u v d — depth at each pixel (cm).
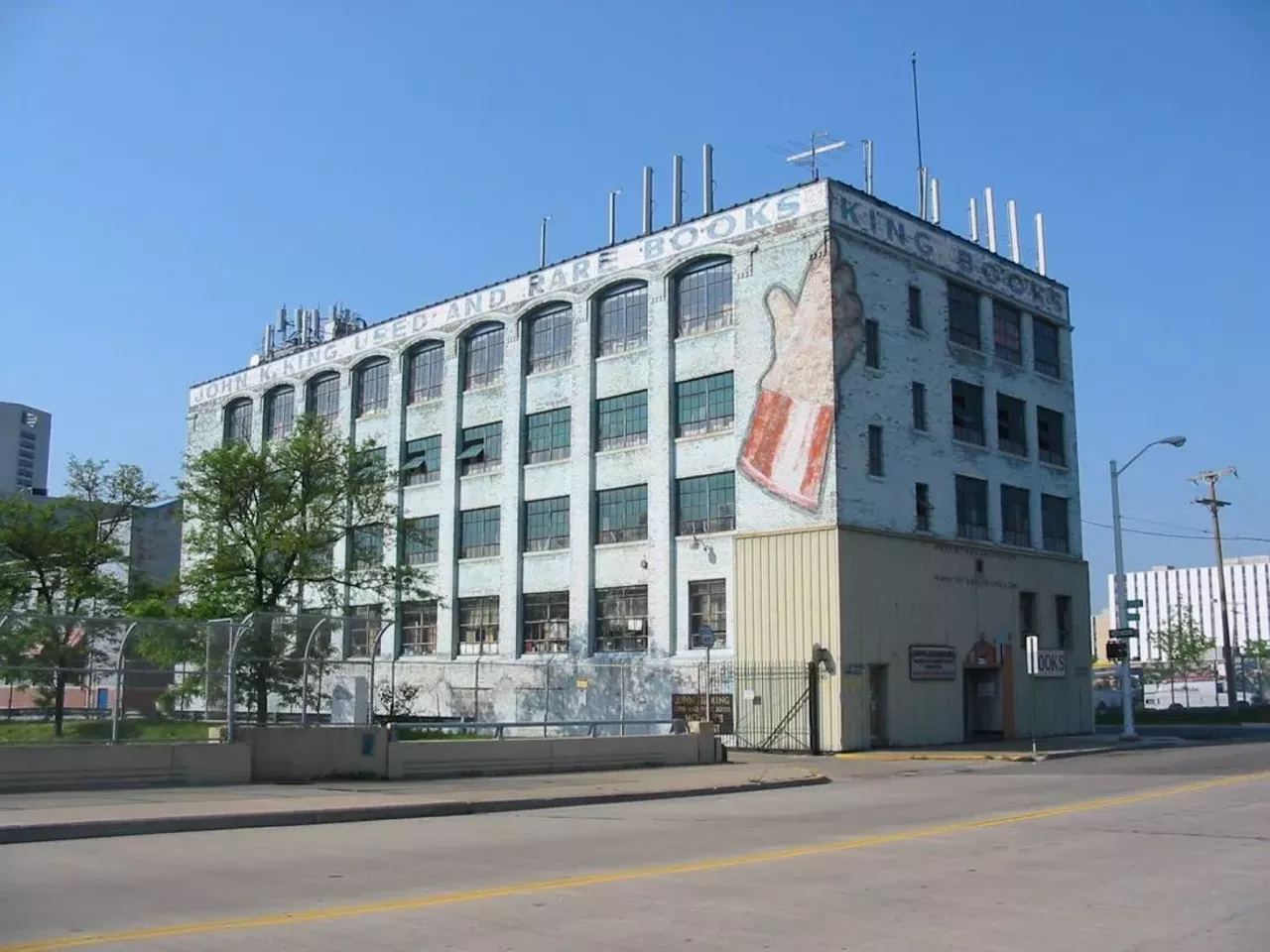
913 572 3762
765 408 3772
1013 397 4381
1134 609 4062
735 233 3928
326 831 1642
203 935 873
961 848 1377
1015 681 4122
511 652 4453
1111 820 1656
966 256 4225
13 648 2019
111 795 1959
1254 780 2345
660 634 3950
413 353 5112
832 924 925
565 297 4453
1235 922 930
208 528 3931
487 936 876
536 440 4531
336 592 4147
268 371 5750
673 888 1098
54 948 827
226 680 2277
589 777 2544
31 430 16050
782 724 3562
